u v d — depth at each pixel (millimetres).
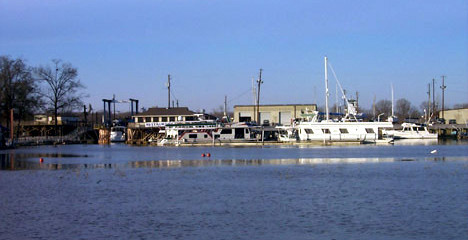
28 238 25703
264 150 94125
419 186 41312
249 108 149875
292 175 50281
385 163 63500
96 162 69188
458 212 30688
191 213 31156
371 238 25203
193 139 111312
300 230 26844
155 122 131625
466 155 76938
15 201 35750
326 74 110062
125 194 38656
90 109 159375
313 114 111500
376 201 34562
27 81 126688
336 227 27391
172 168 59312
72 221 29250
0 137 105438
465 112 162875
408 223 28078
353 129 108062
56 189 41625
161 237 25656
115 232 26688
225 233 26344
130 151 95875
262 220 29141
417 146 103188
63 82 134250
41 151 96750
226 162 67375
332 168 57250
